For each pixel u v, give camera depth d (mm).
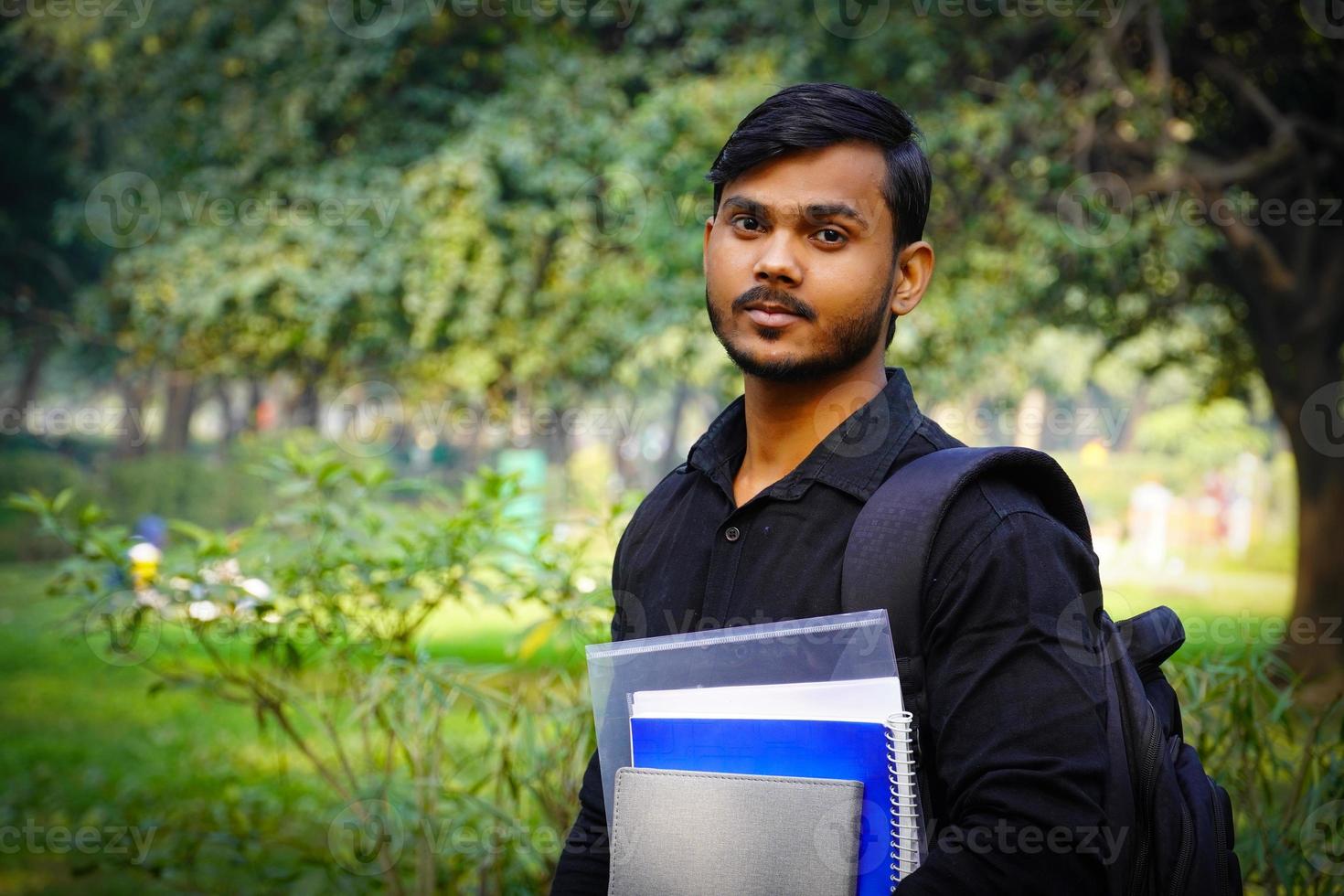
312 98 8539
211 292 8461
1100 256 7695
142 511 16047
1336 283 7734
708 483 1223
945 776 985
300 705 2730
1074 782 945
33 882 3641
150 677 7832
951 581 1003
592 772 1275
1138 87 7574
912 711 1025
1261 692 2270
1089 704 976
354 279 8195
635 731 1118
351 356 8969
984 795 941
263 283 8281
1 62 11938
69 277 15039
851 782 1008
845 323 1102
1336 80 7820
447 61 8672
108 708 6816
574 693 2529
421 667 2475
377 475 2648
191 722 6328
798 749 1045
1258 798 2336
